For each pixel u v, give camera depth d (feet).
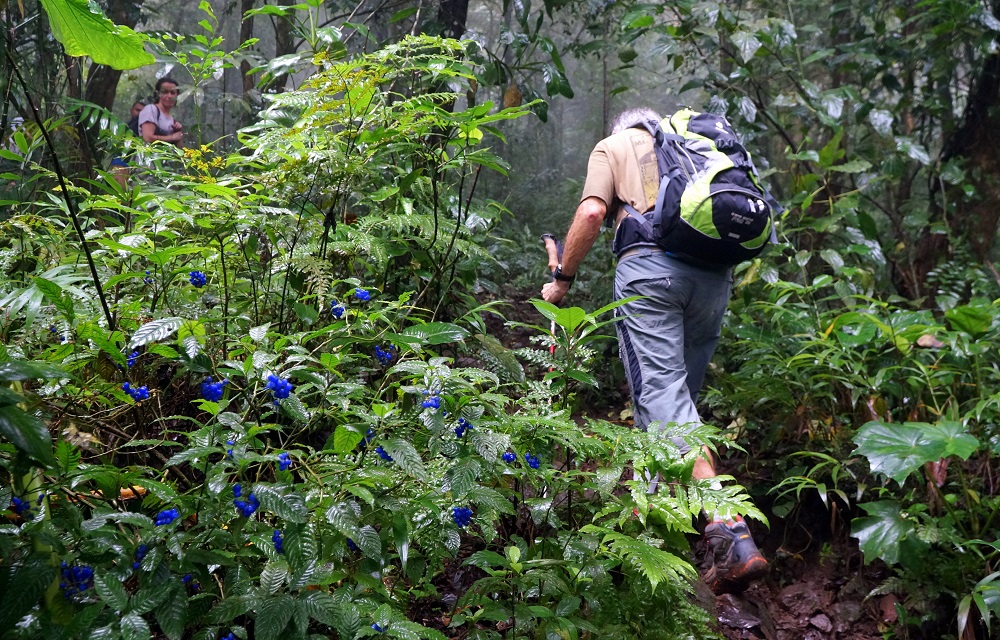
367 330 6.91
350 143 8.25
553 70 13.61
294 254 7.79
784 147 19.93
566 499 8.03
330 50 9.96
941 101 16.53
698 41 16.84
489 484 7.24
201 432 5.13
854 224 14.75
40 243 8.07
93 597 4.66
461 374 6.04
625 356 10.23
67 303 5.60
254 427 5.15
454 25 14.69
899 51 16.65
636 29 15.89
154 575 4.68
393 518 5.46
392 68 8.46
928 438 9.05
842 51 17.38
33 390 5.65
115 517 4.72
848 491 11.16
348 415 6.04
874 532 9.41
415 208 9.93
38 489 4.72
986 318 10.49
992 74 16.43
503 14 14.20
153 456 6.91
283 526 5.52
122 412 6.21
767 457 11.99
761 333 12.41
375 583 5.50
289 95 8.10
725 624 9.21
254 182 8.32
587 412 13.75
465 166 9.30
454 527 5.89
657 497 7.12
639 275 9.95
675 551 7.82
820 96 15.30
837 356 11.23
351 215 8.98
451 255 9.79
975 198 16.30
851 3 17.25
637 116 10.84
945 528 9.29
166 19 38.68
